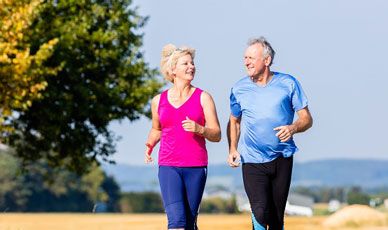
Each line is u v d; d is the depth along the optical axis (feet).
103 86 106.11
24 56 85.40
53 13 101.81
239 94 41.42
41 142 109.29
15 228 76.84
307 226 114.11
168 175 38.52
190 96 38.37
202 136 38.63
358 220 109.60
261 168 41.16
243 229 111.86
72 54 101.65
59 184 458.91
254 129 41.01
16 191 449.06
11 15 84.84
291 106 41.04
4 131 101.91
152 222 131.85
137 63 109.81
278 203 41.55
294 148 41.14
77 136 108.27
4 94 87.51
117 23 108.99
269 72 41.14
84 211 474.49
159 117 38.75
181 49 38.34
